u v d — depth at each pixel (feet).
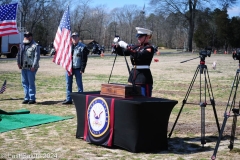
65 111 32.27
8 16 36.11
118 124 20.18
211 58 162.30
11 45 132.36
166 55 186.19
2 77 62.64
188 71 84.38
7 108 33.53
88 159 18.66
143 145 19.89
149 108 19.47
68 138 22.82
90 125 21.56
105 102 20.62
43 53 165.58
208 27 272.92
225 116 19.22
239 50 20.52
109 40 269.23
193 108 34.86
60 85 53.26
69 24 35.68
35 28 225.15
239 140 23.08
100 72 78.28
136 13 113.09
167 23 293.23
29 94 36.24
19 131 24.66
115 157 19.03
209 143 22.39
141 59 22.50
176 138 23.41
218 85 55.21
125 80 61.93
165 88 51.19
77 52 35.37
